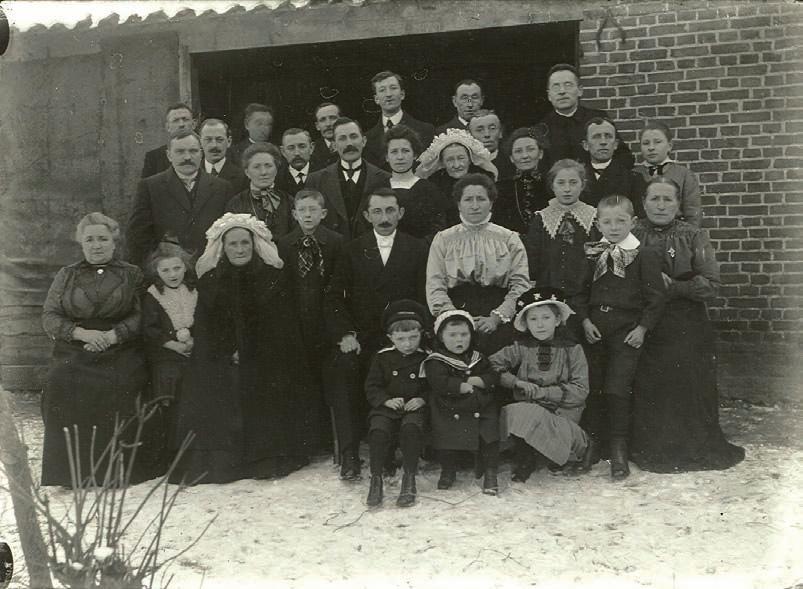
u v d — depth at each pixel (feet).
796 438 16.98
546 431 14.99
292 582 11.81
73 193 21.01
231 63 22.21
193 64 20.61
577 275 16.21
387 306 16.24
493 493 14.76
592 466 15.99
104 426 16.02
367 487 15.39
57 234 21.20
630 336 15.78
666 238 16.40
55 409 16.03
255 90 22.45
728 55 18.65
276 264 16.24
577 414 15.60
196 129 19.88
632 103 18.99
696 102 18.81
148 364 16.81
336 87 22.49
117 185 20.52
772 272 18.83
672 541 12.88
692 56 18.74
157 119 20.25
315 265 16.46
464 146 17.12
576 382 15.49
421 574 12.03
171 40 20.03
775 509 13.79
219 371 16.24
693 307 16.26
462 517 13.97
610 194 16.99
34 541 10.64
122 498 10.09
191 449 16.08
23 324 21.49
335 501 14.84
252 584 11.79
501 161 18.15
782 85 18.45
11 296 21.48
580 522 13.64
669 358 15.92
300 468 16.48
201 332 16.28
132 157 20.39
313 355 16.57
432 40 21.89
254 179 17.17
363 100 22.52
